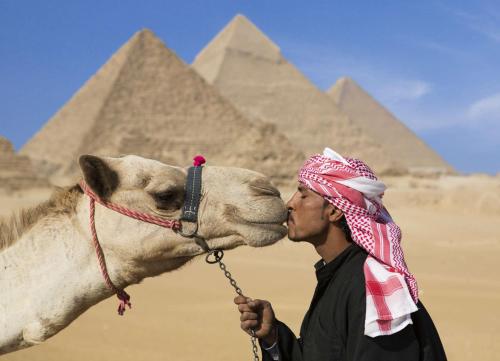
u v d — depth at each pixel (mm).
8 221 6023
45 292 5699
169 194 5824
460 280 29672
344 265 5258
